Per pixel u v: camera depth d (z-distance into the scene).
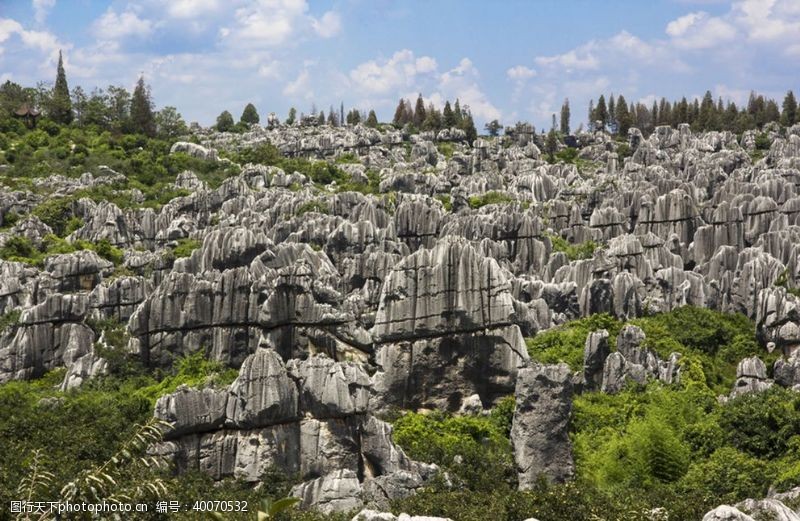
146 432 41.19
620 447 95.25
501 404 104.12
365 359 104.94
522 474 93.69
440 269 108.06
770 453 95.81
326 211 154.38
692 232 151.38
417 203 143.12
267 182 185.25
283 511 71.31
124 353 107.56
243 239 124.06
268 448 87.50
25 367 112.62
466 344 107.88
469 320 107.56
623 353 114.00
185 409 86.56
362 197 156.12
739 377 113.19
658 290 133.62
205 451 87.31
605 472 93.94
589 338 112.06
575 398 108.12
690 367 112.06
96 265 130.62
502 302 108.31
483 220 144.38
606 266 130.75
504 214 143.38
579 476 93.50
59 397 100.81
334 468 87.56
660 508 68.19
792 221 151.75
